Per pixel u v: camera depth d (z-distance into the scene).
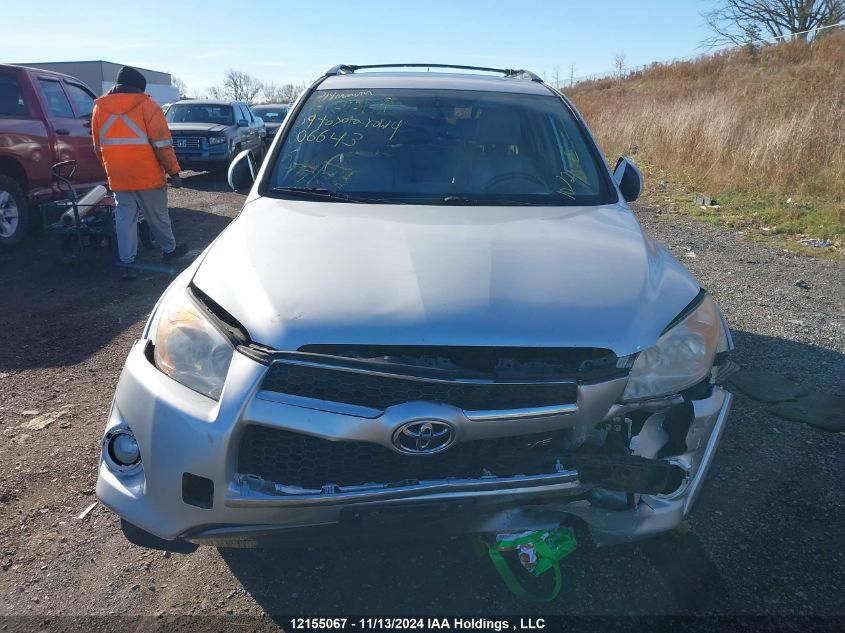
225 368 2.05
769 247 7.20
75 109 8.39
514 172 3.29
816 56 20.03
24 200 7.43
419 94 3.68
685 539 2.54
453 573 2.43
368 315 2.04
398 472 2.00
